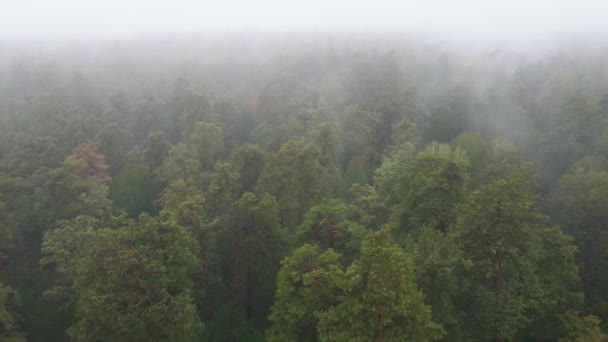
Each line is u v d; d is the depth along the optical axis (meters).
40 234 40.53
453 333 22.92
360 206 35.66
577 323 22.95
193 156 46.03
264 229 30.02
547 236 26.39
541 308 24.06
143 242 23.50
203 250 29.97
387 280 18.59
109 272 21.27
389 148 52.09
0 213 33.47
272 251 30.75
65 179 36.59
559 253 25.47
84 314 23.98
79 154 45.09
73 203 36.59
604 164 42.62
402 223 28.69
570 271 25.44
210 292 34.69
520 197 23.08
